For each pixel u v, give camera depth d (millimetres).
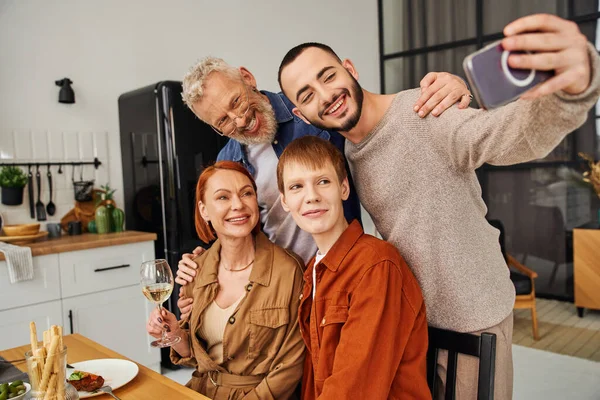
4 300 2475
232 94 1577
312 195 1189
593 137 4168
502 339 1290
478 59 675
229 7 4039
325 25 4746
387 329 1090
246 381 1367
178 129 3020
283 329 1350
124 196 3508
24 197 3121
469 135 1068
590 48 682
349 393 1031
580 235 3871
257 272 1369
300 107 1249
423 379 1174
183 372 3088
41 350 1022
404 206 1281
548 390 2748
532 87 676
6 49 3010
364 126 1283
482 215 1354
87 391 1180
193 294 1455
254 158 1827
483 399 1150
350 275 1170
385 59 5270
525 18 662
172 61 3725
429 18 4957
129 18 3502
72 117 3281
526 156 945
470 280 1245
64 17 3221
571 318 3977
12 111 3045
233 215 1359
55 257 2654
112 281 2875
